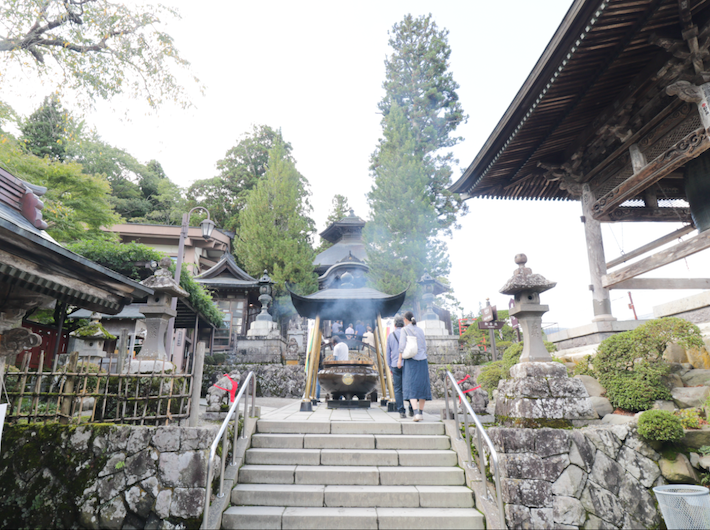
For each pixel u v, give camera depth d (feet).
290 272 85.92
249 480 16.02
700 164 23.77
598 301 29.09
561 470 15.07
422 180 79.87
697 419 15.44
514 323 55.01
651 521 14.06
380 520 14.02
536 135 30.55
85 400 17.57
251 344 58.18
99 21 35.19
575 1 19.45
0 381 13.19
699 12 20.16
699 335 17.60
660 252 24.27
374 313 30.19
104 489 14.11
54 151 74.23
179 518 13.66
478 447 15.81
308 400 25.45
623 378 17.87
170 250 85.30
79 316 42.47
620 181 28.94
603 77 24.59
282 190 93.61
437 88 103.19
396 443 18.24
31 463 14.47
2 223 9.82
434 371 49.88
